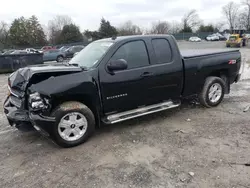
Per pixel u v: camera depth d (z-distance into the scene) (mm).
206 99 5043
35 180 2811
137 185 2658
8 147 3654
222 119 4500
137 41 4039
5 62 13406
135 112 4102
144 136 3875
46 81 3285
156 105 4391
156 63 4180
